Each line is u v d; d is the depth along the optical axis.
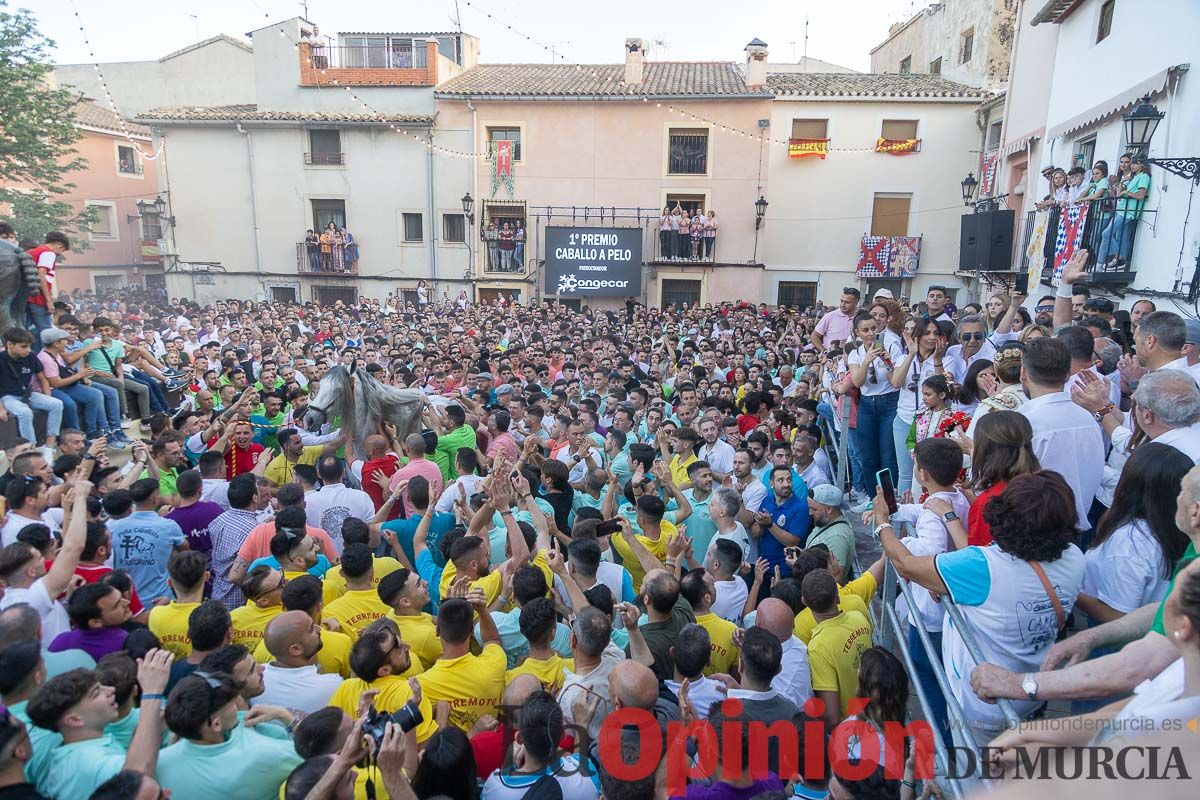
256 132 26.20
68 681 3.06
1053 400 4.03
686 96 24.48
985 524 3.53
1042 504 3.04
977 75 24.47
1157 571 3.28
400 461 8.30
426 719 3.62
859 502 7.75
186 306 22.56
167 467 7.24
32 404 8.77
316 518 6.37
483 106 25.39
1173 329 4.34
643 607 5.02
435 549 6.00
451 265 26.33
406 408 9.32
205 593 5.93
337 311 22.75
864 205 25.14
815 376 10.36
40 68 22.17
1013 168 19.09
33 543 4.69
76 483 4.70
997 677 2.68
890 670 3.35
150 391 11.36
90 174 27.70
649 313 21.97
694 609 4.49
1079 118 13.65
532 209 25.83
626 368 12.34
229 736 3.19
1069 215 12.31
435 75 25.64
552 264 25.30
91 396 9.67
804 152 24.84
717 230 25.28
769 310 22.64
